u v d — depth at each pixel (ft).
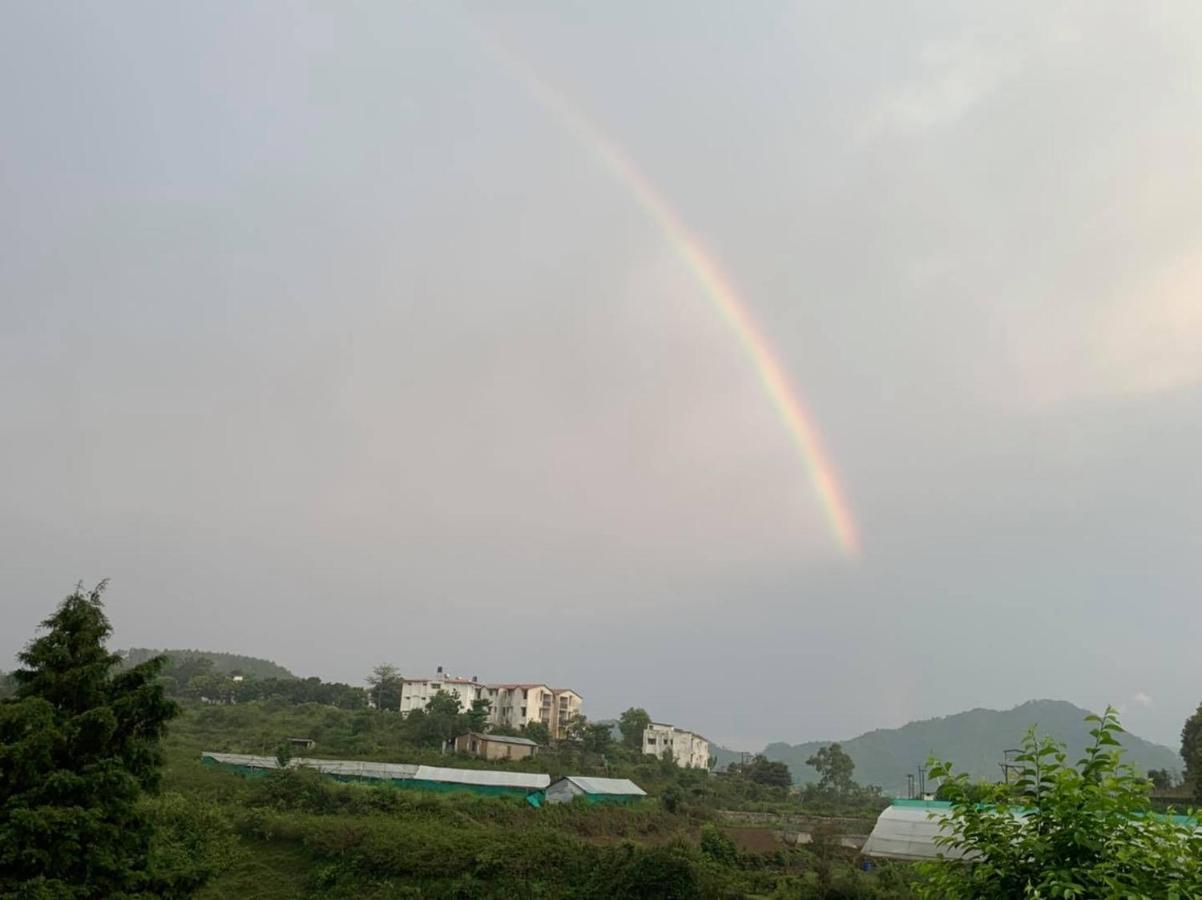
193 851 59.21
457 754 185.37
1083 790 17.42
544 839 97.66
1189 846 16.69
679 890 87.45
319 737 181.88
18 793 40.75
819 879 90.89
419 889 88.53
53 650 45.09
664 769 215.92
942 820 19.93
